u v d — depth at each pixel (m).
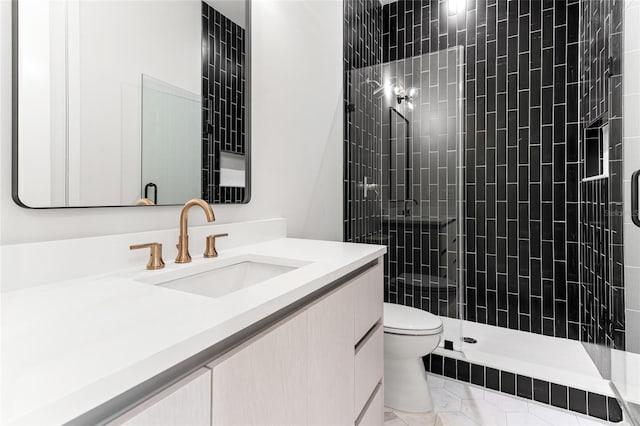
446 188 2.20
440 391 1.89
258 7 1.44
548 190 2.35
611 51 1.61
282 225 1.52
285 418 0.69
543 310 2.37
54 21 0.77
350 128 2.23
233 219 1.31
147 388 0.47
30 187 0.73
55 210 0.79
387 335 1.69
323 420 0.85
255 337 0.63
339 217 2.10
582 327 2.20
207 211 0.93
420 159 2.27
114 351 0.43
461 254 2.15
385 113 2.35
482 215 2.55
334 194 2.05
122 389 0.39
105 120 0.87
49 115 0.76
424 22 2.74
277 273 1.09
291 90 1.66
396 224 2.36
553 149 2.34
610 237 1.64
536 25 2.38
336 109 2.08
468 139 2.60
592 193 1.95
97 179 0.85
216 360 0.54
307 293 0.77
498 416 1.66
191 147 1.12
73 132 0.80
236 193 1.31
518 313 2.44
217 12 1.22
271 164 1.52
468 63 2.59
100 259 0.84
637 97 1.38
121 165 0.91
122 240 0.89
